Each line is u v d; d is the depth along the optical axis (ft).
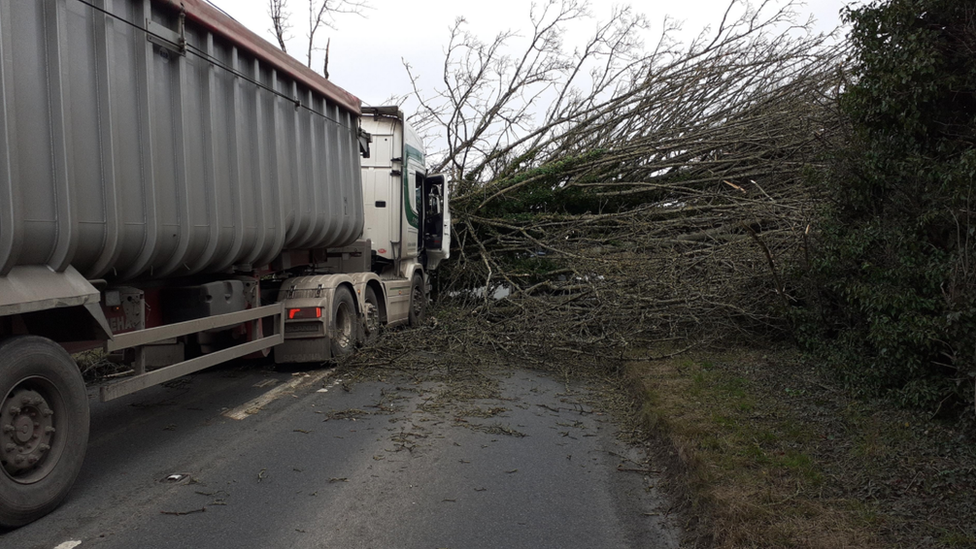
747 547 11.13
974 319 15.79
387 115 35.55
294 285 27.53
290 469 16.11
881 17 18.66
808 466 14.71
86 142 14.62
